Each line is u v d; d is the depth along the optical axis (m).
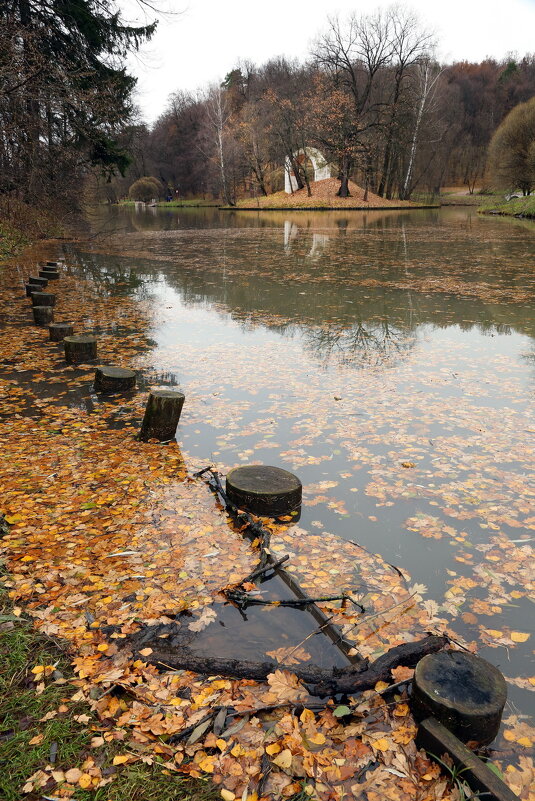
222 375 7.97
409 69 59.09
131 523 4.16
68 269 19.25
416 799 2.09
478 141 87.94
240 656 2.91
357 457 5.39
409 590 3.52
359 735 2.41
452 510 4.46
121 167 28.78
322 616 3.25
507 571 3.72
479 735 2.30
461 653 2.62
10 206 23.84
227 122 73.25
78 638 2.89
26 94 17.06
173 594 3.37
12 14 19.06
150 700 2.50
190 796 2.04
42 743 2.21
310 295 14.18
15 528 4.01
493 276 16.83
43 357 8.81
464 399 6.96
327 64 55.53
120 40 24.34
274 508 4.36
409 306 12.72
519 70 101.75
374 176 71.31
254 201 69.38
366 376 7.92
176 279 17.06
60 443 5.63
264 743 2.31
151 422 5.65
